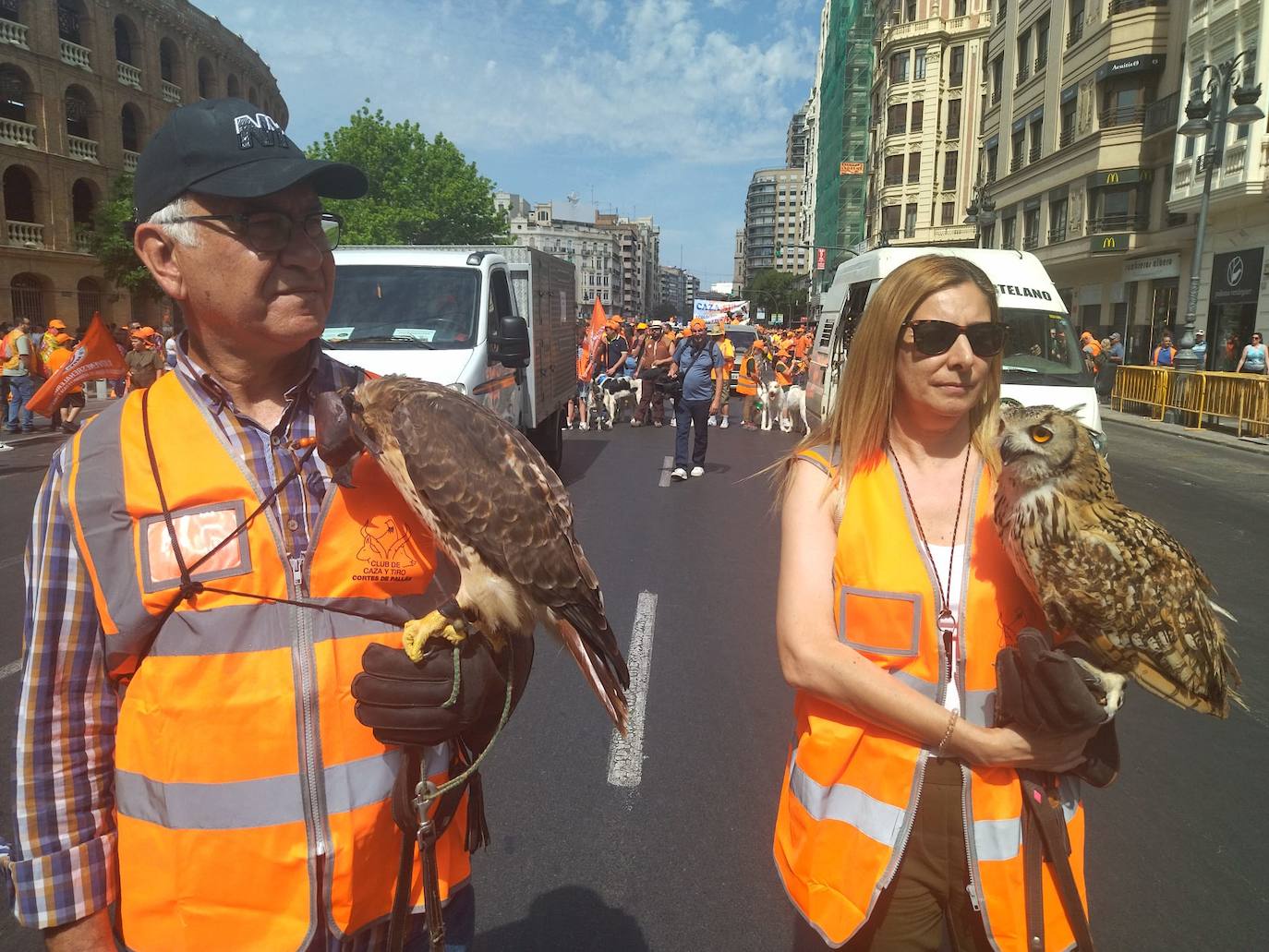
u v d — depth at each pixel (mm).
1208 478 12281
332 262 1620
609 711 1616
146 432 1476
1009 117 38406
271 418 1593
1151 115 27391
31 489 10391
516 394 9688
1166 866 3297
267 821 1443
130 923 1462
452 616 1446
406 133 63062
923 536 1888
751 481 11336
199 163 1431
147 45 39750
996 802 1763
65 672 1461
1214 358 24828
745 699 4715
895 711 1732
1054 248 32875
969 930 1831
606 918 2977
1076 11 31406
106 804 1513
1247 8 21266
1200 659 1729
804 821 1881
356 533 1515
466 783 1711
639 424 18016
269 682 1443
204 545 1433
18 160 33312
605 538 8266
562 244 195125
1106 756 1773
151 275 1542
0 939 2875
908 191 54531
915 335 1820
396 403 1479
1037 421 1673
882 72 57188
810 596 1868
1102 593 1633
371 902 1547
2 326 21531
